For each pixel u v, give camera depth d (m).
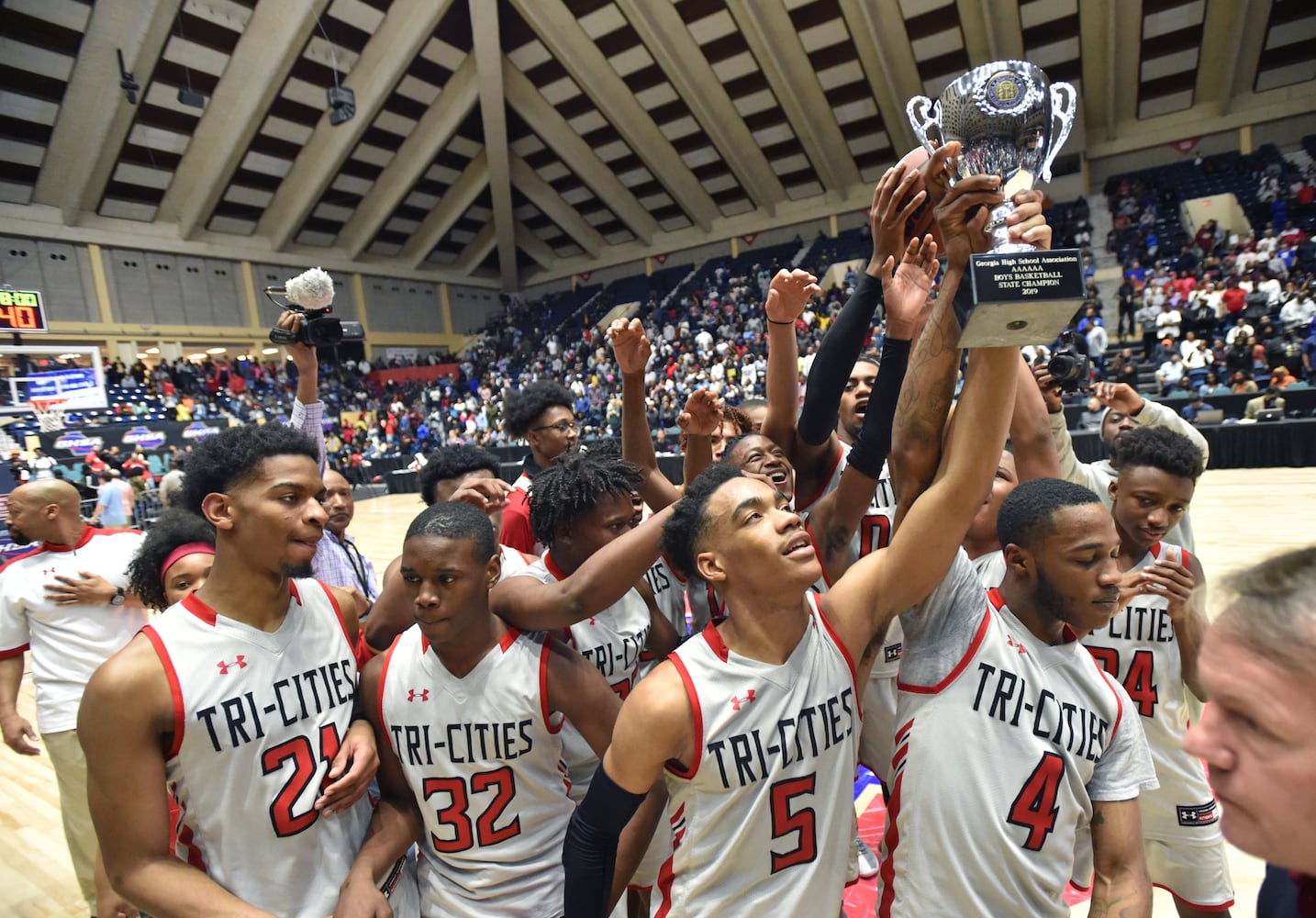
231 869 1.15
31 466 9.88
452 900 1.27
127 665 1.10
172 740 1.13
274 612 1.23
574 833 1.09
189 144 16.36
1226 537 5.41
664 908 1.17
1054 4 14.08
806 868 1.05
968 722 1.10
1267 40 14.70
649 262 23.98
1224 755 0.55
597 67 17.00
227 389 17.48
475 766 1.26
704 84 16.98
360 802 1.36
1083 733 1.11
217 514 1.18
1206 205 14.92
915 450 1.09
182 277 18.58
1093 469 2.19
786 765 1.04
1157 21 14.35
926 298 1.22
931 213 1.21
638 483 1.60
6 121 14.18
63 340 16.59
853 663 1.12
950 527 1.03
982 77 1.10
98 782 1.08
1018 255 0.82
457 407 17.48
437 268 24.81
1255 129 15.95
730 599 1.07
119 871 1.09
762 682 1.04
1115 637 1.61
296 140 17.42
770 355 1.74
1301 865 0.52
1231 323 10.31
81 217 16.73
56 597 2.18
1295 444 8.05
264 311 20.11
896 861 1.15
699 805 1.05
